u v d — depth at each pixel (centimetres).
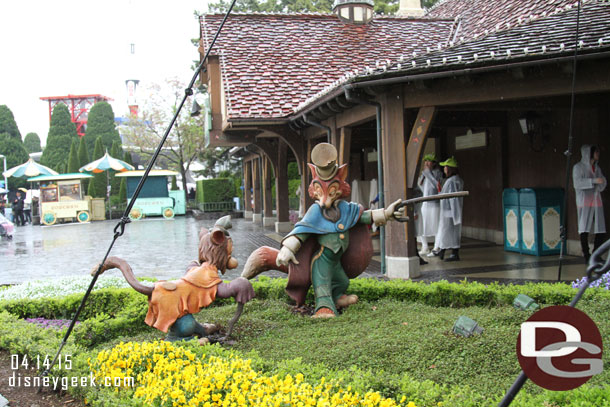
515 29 1012
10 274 1222
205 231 602
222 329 614
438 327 548
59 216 2870
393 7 2947
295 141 1479
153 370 437
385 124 967
